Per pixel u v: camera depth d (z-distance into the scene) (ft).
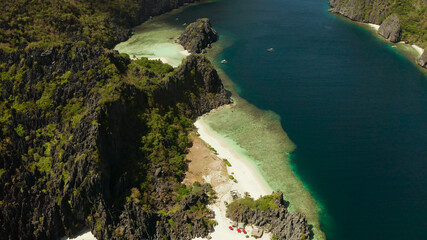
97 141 317.22
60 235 307.58
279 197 327.88
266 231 313.73
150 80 428.97
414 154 409.28
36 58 361.10
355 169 387.55
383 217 329.93
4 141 320.29
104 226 302.86
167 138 388.37
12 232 292.20
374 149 417.49
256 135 439.63
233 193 347.97
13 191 300.20
